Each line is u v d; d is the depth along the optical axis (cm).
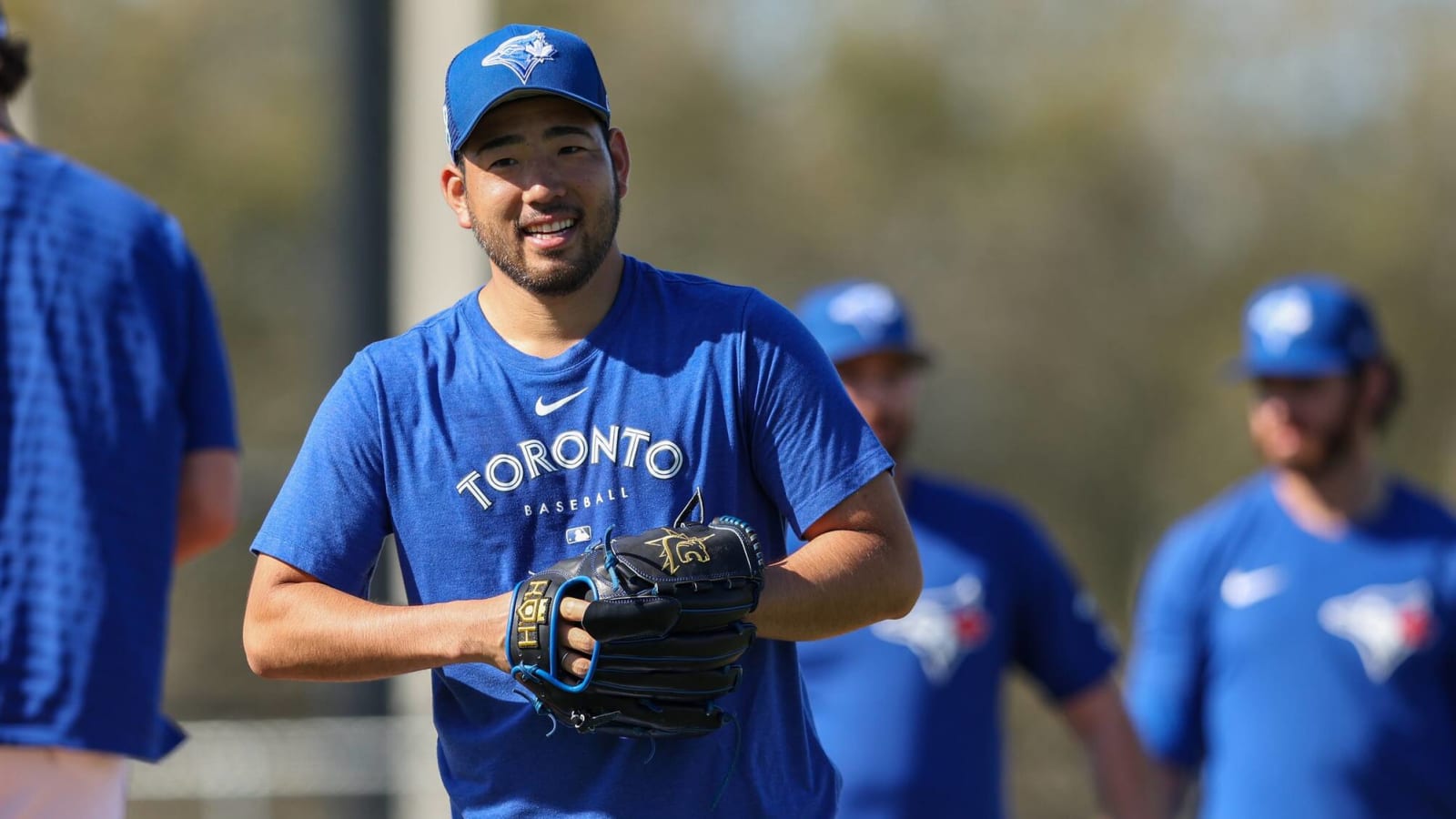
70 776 1162
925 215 9219
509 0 9025
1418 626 1894
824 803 1067
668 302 1032
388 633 975
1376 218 9119
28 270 1198
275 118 7612
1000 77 9338
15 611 1151
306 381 7425
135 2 7500
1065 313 9075
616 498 1000
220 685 5628
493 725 1028
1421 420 8869
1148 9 9381
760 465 1026
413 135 2442
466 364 1021
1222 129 9294
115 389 1205
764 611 970
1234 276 9175
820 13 9350
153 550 1206
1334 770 1892
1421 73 9225
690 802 1009
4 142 1224
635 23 9188
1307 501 1959
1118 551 8931
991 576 1802
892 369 1830
